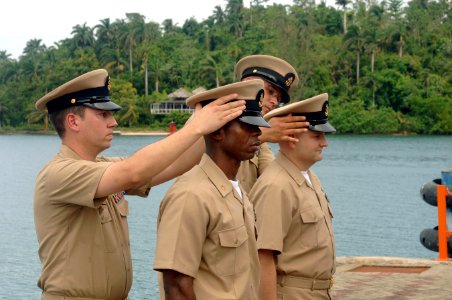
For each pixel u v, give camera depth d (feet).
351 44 360.07
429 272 28.81
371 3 418.72
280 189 16.15
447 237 32.65
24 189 147.33
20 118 435.94
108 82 13.92
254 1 453.17
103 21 400.26
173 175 14.62
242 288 12.79
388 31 364.38
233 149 12.94
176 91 359.46
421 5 410.11
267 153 18.99
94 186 12.64
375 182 157.99
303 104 16.28
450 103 355.77
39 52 438.40
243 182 18.43
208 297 12.55
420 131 361.30
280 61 18.26
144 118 365.81
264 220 15.98
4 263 64.39
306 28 365.20
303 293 16.49
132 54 386.93
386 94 358.23
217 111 12.53
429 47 370.73
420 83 359.05
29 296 51.42
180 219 12.45
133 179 12.45
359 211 105.50
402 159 235.81
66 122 13.62
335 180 163.43
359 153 264.31
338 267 30.14
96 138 13.67
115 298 13.75
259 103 13.01
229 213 12.75
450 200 32.81
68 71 386.32
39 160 242.17
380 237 81.41
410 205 112.88
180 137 12.31
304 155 16.56
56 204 13.21
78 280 13.33
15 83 422.00
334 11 412.36
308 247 16.44
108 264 13.58
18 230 86.99
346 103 354.13
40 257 13.79
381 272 29.22
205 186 12.71
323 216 16.81
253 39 388.37
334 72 359.66
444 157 243.40
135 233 80.84
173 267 12.28
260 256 15.93
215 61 369.30
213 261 12.66
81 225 13.37
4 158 252.01
